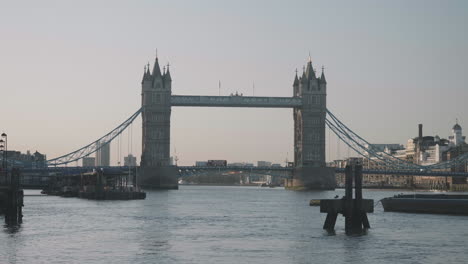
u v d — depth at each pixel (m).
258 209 170.88
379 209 159.75
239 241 97.38
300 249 89.31
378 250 88.31
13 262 79.50
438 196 149.38
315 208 176.50
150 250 88.50
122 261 80.38
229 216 143.00
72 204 185.50
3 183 137.00
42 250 87.88
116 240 97.88
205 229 113.62
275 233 106.81
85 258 82.19
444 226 115.31
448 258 82.94
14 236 101.44
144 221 127.69
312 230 110.38
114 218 133.88
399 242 95.06
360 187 101.62
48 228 112.62
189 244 94.19
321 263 79.94
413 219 128.12
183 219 133.38
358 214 101.88
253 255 84.88
